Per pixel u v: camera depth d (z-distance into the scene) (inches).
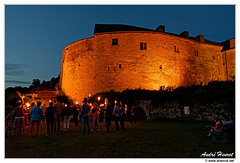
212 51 1006.4
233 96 454.0
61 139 278.5
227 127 324.8
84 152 214.1
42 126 437.1
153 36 852.0
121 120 369.1
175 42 899.4
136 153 210.8
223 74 999.0
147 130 350.9
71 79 956.6
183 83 876.0
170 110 538.9
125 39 839.1
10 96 1133.7
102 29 928.3
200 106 503.5
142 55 824.3
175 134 316.2
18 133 311.0
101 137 288.5
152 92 569.6
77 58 944.3
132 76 805.9
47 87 1569.9
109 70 823.1
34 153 212.2
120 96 613.9
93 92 833.5
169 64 856.3
